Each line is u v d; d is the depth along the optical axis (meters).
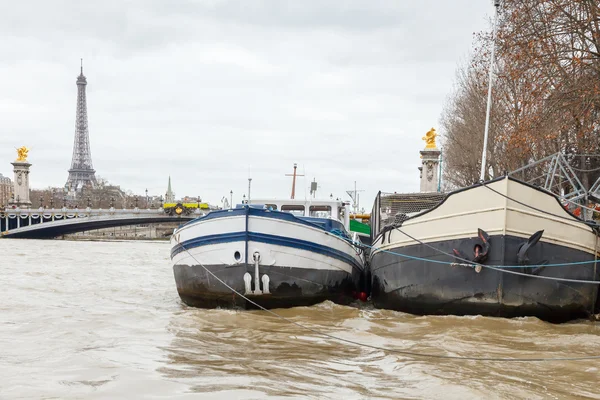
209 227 17.34
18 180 128.62
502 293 15.29
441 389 9.21
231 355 11.86
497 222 15.22
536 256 15.34
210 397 8.74
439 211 16.30
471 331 14.16
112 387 9.30
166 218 113.75
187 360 11.37
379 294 18.67
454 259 15.88
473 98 43.53
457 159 48.97
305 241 17.47
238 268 16.84
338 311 17.59
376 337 13.71
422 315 16.88
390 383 9.67
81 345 12.93
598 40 24.89
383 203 22.94
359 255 21.38
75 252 61.97
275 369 10.60
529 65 26.14
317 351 12.26
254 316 16.56
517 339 13.26
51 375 10.12
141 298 22.27
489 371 10.37
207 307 18.28
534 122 26.97
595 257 16.27
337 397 8.84
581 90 24.61
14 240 106.75
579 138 26.50
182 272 18.69
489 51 35.28
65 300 21.42
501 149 36.38
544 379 9.82
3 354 11.92
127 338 13.77
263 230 16.81
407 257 17.03
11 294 22.83
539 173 35.22
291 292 17.44
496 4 21.62
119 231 172.00
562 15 26.00
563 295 15.65
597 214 23.22
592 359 11.23
